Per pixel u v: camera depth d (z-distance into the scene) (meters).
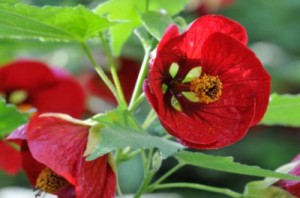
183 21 0.54
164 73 0.51
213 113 0.50
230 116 0.50
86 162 0.49
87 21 0.51
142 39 0.52
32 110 0.56
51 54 0.82
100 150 0.46
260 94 0.50
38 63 0.71
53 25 0.51
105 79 0.53
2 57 0.77
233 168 0.49
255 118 0.50
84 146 0.49
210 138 0.49
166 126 0.48
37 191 0.53
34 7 0.49
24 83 0.71
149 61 0.49
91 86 0.79
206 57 0.51
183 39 0.49
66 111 0.72
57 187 0.50
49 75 0.71
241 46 0.50
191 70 0.51
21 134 0.50
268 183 0.54
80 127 0.50
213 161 0.49
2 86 0.71
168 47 0.49
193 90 0.51
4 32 0.51
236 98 0.50
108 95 0.79
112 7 0.56
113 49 0.58
